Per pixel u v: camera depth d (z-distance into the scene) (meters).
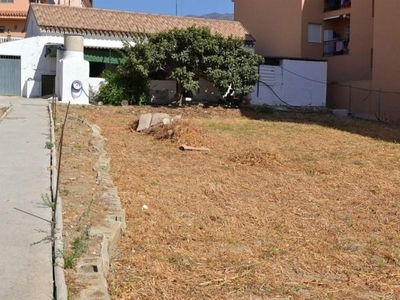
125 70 25.70
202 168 12.02
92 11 31.55
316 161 13.65
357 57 31.33
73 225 6.48
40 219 6.83
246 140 16.84
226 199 9.35
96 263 5.24
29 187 8.47
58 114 19.16
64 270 5.12
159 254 6.39
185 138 15.19
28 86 28.59
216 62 25.91
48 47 28.17
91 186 8.66
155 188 9.79
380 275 6.15
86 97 25.73
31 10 31.55
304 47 33.28
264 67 29.20
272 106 28.78
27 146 12.21
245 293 5.40
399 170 12.86
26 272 5.16
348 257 6.72
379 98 27.91
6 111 19.69
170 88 27.38
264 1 35.84
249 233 7.50
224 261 6.31
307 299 5.34
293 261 6.47
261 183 10.82
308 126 21.72
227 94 27.06
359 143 17.38
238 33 33.34
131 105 25.89
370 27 30.58
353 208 9.19
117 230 6.61
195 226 7.61
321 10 33.78
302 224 8.09
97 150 12.39
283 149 15.37
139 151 13.81
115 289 5.19
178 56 25.31
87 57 29.05
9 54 28.81
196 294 5.29
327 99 31.72
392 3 27.09
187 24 32.75
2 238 6.10
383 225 8.23
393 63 27.11
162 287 5.37
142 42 26.02
